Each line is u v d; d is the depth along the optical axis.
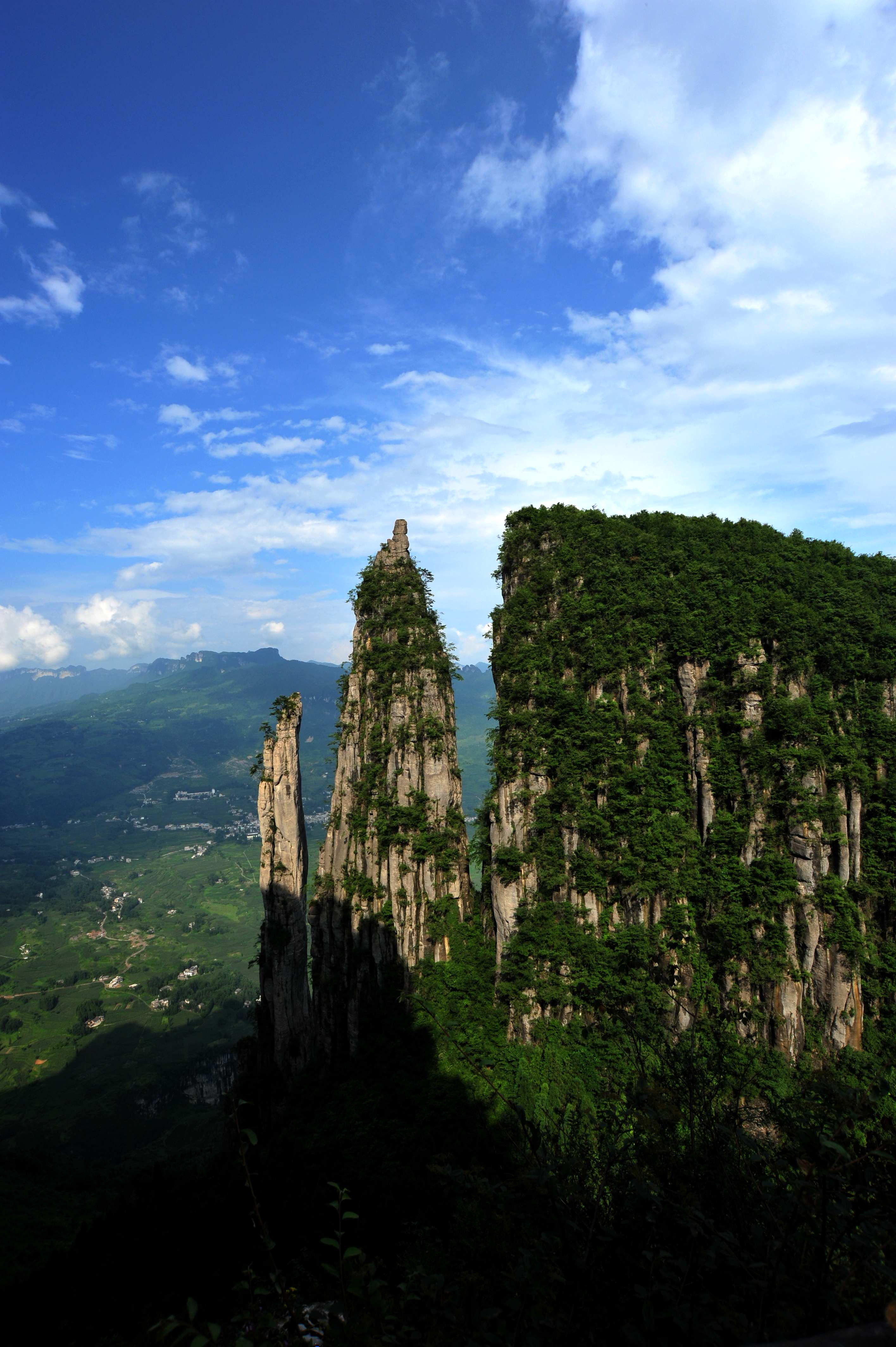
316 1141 55.25
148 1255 36.41
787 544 70.00
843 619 62.28
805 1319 7.80
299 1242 34.69
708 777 61.53
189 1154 117.44
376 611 79.00
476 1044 62.00
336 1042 70.19
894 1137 8.66
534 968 61.91
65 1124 146.88
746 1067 12.20
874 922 57.78
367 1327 9.16
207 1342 7.77
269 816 70.06
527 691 67.50
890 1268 7.61
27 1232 75.50
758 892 57.78
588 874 62.38
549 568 70.25
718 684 62.47
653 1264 8.47
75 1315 32.94
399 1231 32.09
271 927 70.31
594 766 64.81
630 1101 10.95
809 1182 8.69
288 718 69.88
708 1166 10.05
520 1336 8.80
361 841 72.25
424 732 72.75
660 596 65.94
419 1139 52.41
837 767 58.97
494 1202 10.77
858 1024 55.41
